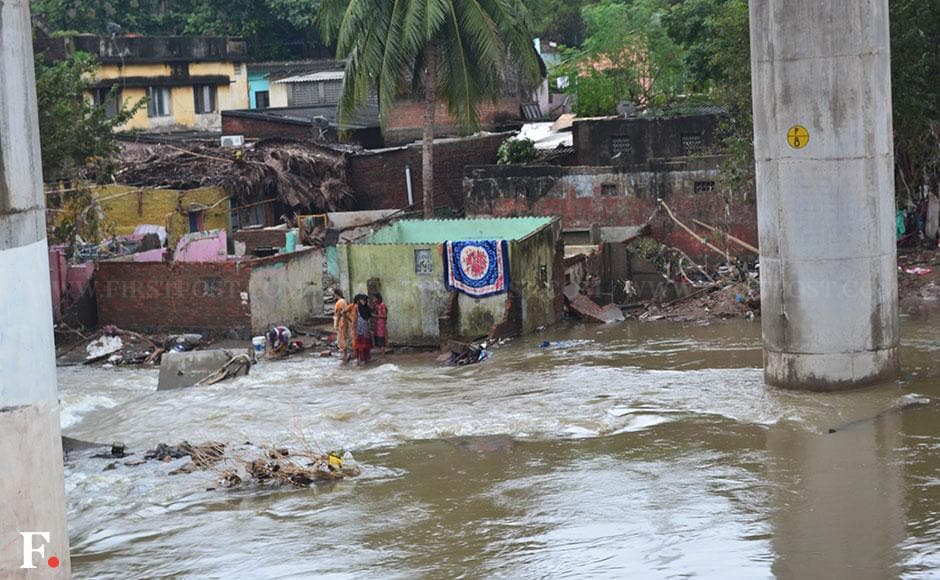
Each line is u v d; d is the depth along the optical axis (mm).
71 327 27953
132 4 55562
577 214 32969
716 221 31188
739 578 10008
